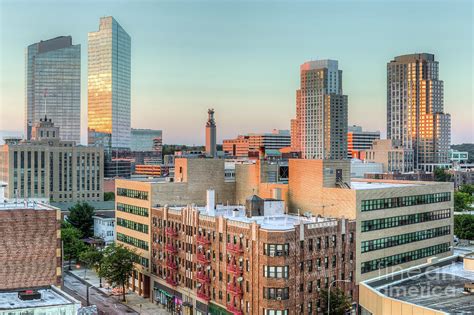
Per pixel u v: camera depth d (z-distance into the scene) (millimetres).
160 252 146625
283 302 106875
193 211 131625
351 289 120000
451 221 147875
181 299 136625
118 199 169250
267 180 150375
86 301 146000
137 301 150000
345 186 133375
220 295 121250
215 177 157000
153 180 170000
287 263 107312
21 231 96188
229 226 118125
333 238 116562
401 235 132000
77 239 194000
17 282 95750
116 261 148500
